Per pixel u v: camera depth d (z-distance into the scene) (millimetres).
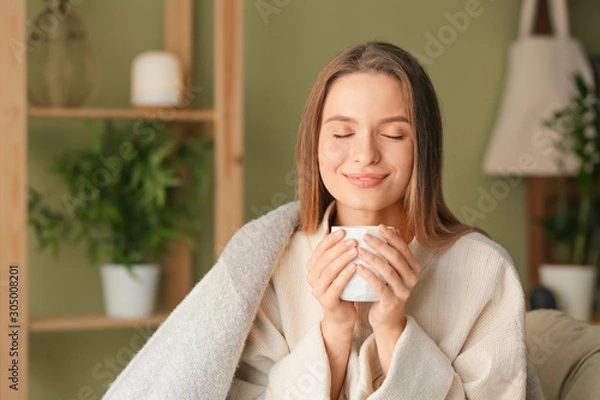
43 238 2461
